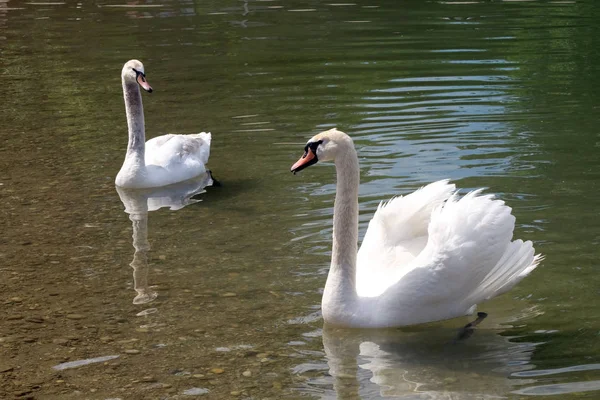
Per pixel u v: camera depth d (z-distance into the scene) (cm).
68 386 664
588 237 917
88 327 766
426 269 757
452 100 1505
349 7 2562
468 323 761
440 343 725
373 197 1050
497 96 1523
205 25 2327
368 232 847
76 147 1371
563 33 2080
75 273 890
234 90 1656
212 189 1160
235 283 852
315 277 859
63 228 1030
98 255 938
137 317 784
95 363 700
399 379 663
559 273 841
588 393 628
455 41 2016
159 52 2012
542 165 1155
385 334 748
